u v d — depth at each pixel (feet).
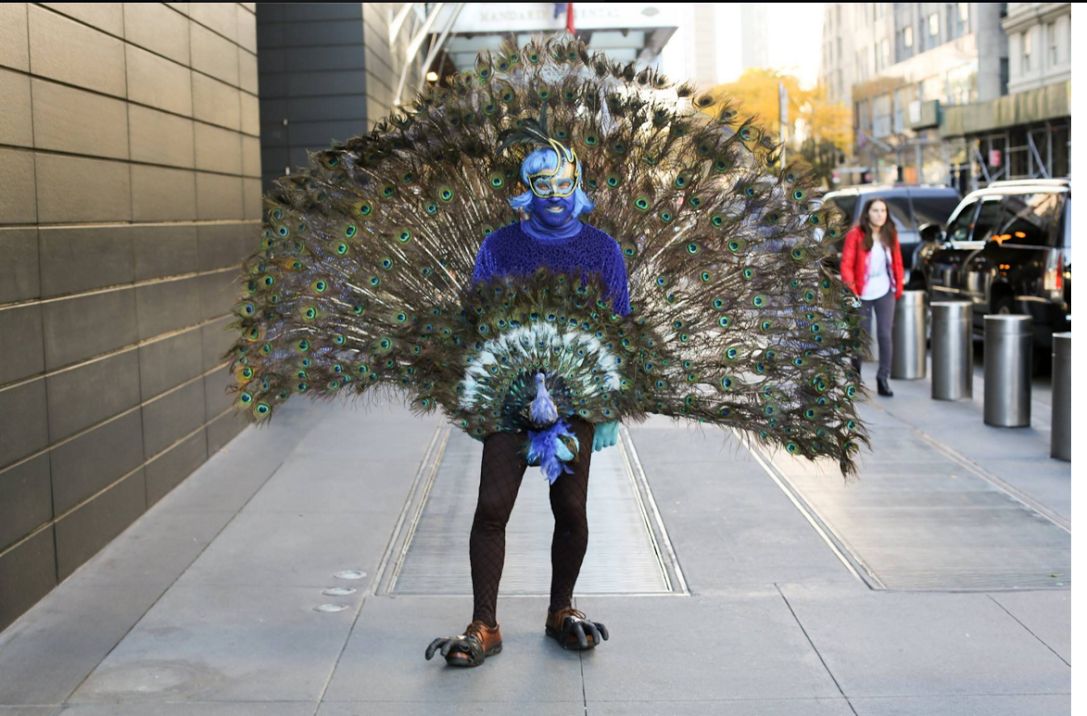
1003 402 29.48
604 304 14.26
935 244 47.65
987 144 152.46
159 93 23.94
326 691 14.10
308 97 52.06
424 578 18.38
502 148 15.44
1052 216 37.65
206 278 27.02
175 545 20.11
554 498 15.05
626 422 15.35
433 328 14.60
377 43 55.98
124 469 21.04
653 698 13.85
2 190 16.28
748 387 15.11
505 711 13.53
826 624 16.17
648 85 15.42
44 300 17.62
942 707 13.57
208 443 26.76
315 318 15.14
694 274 15.39
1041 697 13.80
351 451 27.27
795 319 15.16
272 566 18.93
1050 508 22.06
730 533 20.53
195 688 14.20
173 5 25.17
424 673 14.60
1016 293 38.81
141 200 22.49
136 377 21.79
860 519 21.38
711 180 15.37
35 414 17.17
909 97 199.62
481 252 14.75
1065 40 138.00
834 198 59.26
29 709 13.61
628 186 15.67
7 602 16.16
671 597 17.37
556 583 15.47
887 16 212.02
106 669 14.78
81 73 19.60
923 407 32.81
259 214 32.68
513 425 14.57
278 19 51.62
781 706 13.62
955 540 20.03
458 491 23.67
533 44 15.52
